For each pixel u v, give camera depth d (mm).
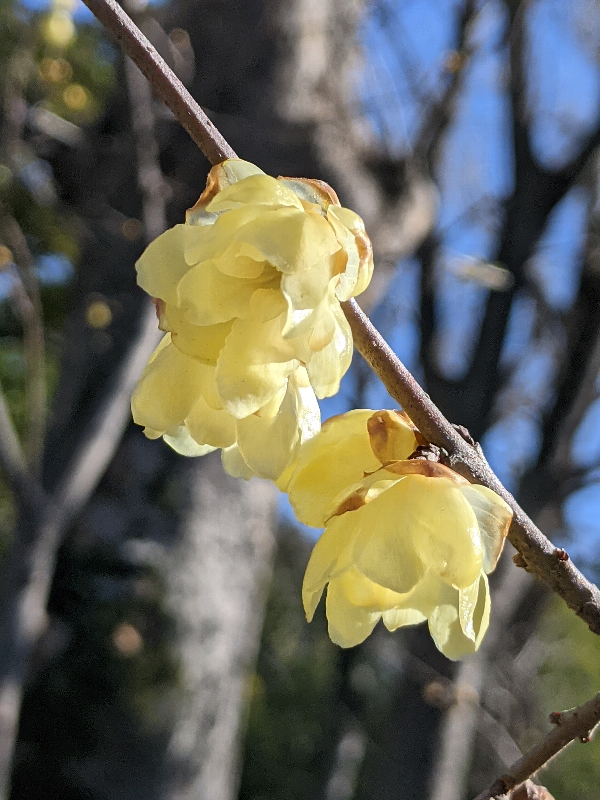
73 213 502
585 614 180
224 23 601
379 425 177
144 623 446
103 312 424
